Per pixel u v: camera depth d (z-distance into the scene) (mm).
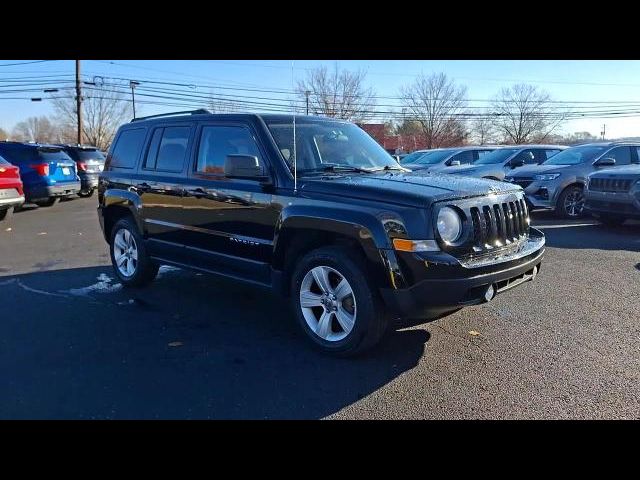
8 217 12008
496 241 3971
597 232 9648
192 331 4656
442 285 3562
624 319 4816
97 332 4637
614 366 3816
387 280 3648
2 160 11516
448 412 3203
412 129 53906
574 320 4809
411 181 4168
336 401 3363
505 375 3695
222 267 4980
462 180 4312
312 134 4848
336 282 4090
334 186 4043
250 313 5160
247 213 4543
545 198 11445
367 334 3857
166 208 5422
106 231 6500
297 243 4305
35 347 4293
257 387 3564
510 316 4930
